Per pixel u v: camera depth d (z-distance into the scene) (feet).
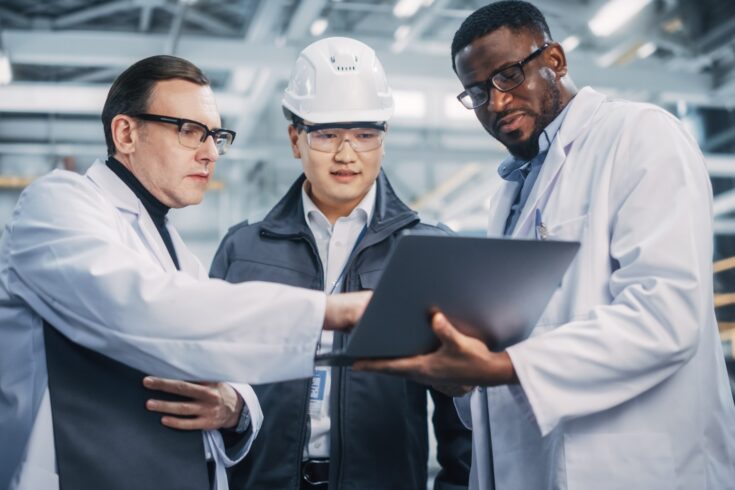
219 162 27.66
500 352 4.20
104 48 15.93
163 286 4.10
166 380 4.45
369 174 6.05
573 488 4.29
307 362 4.11
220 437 4.94
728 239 26.89
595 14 14.56
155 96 5.05
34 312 4.52
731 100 18.69
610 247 4.56
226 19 18.10
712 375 4.50
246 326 4.09
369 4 18.10
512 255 3.67
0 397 4.52
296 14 15.61
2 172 25.12
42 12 17.74
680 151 4.40
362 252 6.06
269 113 28.37
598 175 4.66
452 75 16.55
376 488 5.62
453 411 6.25
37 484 4.13
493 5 5.19
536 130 5.18
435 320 3.80
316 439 5.78
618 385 4.12
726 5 16.57
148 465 4.33
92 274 4.11
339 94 5.92
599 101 5.05
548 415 4.02
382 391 5.80
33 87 18.19
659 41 17.15
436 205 30.73
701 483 4.30
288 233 6.19
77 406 4.29
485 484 5.26
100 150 24.03
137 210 5.00
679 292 4.04
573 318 4.45
